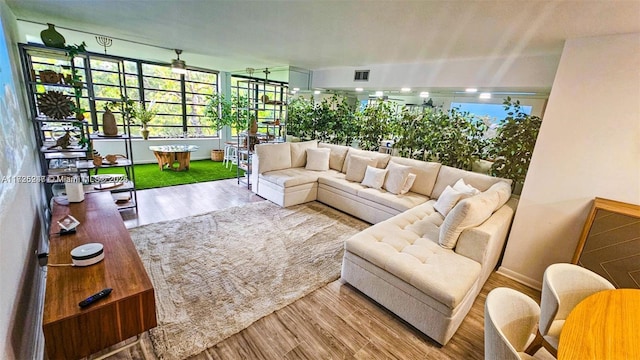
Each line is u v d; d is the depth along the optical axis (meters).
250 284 2.39
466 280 1.92
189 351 1.72
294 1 2.04
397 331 2.00
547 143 2.51
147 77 6.36
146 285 1.53
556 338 1.42
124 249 1.86
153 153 6.54
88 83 3.48
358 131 5.27
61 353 1.29
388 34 2.71
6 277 1.24
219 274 2.49
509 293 1.29
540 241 2.64
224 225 3.46
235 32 3.09
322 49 3.65
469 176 3.43
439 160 4.14
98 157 3.30
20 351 1.32
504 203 2.80
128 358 1.65
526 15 1.94
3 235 1.26
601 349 1.06
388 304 2.13
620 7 1.66
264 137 5.42
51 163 3.29
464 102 3.82
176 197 4.34
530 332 1.30
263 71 6.11
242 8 2.29
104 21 2.95
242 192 4.78
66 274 1.57
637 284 2.00
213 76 7.33
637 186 2.16
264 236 3.25
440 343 1.88
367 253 2.22
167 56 5.48
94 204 2.55
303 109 5.80
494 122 3.57
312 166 4.85
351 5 2.04
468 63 3.55
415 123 4.33
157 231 3.18
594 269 2.15
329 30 2.73
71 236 1.97
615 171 2.23
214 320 1.97
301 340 1.86
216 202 4.23
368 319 2.09
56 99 2.81
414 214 3.04
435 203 3.36
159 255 2.71
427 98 4.20
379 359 1.76
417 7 1.97
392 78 4.43
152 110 6.54
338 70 5.23
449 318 1.80
